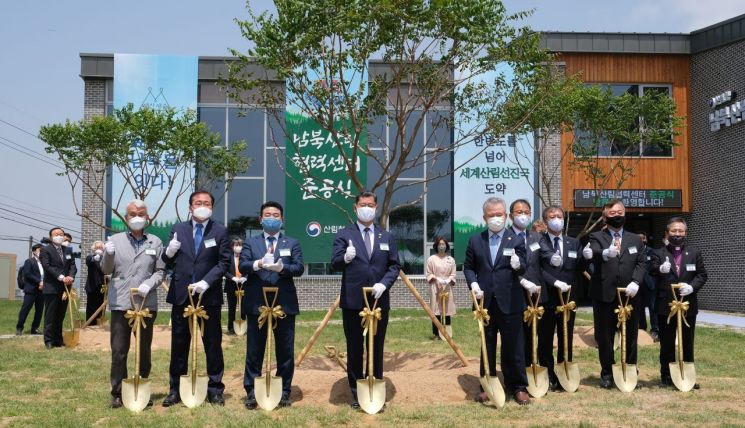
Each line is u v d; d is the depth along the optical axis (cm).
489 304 713
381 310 688
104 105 2034
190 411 652
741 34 1894
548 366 785
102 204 1997
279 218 708
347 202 1955
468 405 693
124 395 675
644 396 740
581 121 1562
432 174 2005
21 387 796
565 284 771
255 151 2033
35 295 1413
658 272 810
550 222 803
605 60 2045
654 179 2044
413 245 2017
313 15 861
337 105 956
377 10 848
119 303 690
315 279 1994
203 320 691
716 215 1978
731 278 1928
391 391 727
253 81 973
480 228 1964
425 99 1001
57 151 1578
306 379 748
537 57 993
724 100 1925
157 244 716
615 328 799
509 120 1116
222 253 700
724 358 1021
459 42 932
